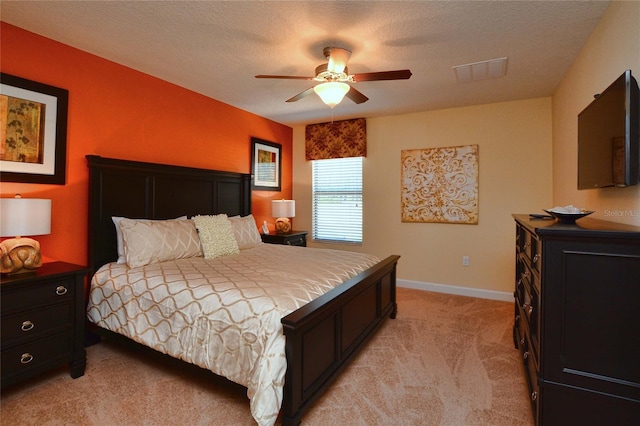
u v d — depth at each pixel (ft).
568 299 4.83
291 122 16.85
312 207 17.60
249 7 6.84
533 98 12.69
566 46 8.36
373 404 6.54
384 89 11.66
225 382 6.22
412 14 7.00
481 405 6.51
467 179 13.87
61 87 8.59
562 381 4.92
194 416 6.11
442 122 14.32
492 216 13.50
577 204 8.93
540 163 12.64
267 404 5.24
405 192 15.15
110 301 8.02
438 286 14.55
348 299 7.62
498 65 9.57
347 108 14.20
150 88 10.73
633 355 4.53
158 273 7.95
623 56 5.88
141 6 6.87
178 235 9.77
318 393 6.31
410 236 15.15
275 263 9.24
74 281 7.47
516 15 7.02
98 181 9.16
